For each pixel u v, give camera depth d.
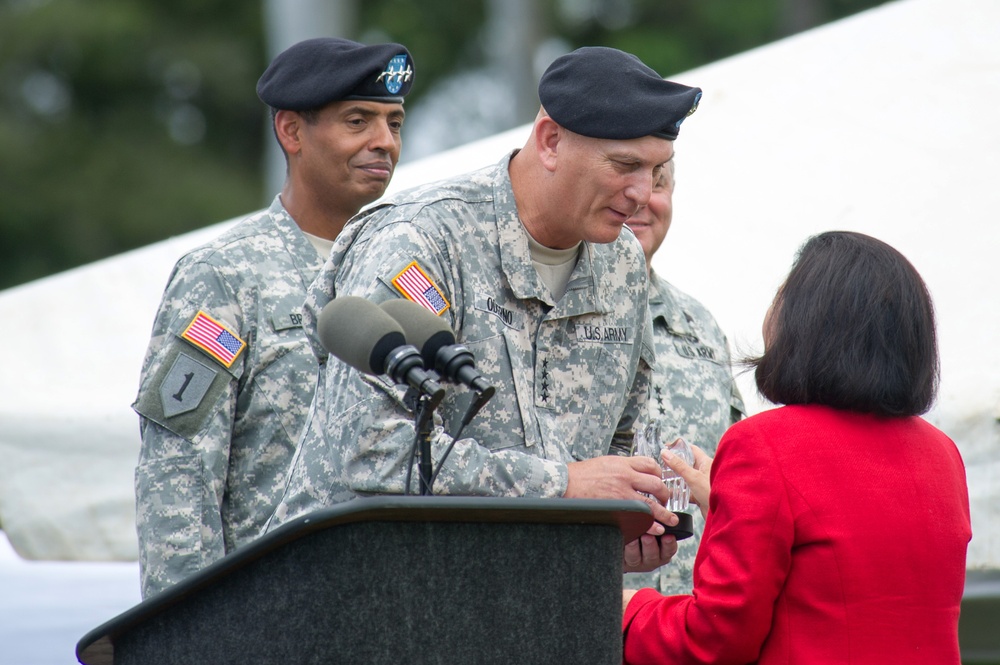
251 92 61.25
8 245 57.12
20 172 57.12
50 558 12.79
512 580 5.96
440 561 5.84
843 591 6.93
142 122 60.38
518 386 7.54
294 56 10.22
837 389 7.15
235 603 5.93
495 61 61.78
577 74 7.51
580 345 8.00
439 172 13.84
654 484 7.25
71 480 12.81
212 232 14.98
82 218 56.88
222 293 9.57
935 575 7.05
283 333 9.62
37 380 13.55
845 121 13.16
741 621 6.98
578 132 7.43
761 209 12.66
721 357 11.43
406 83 10.28
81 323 14.12
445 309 7.26
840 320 7.17
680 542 10.69
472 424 7.43
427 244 7.40
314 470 7.25
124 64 60.25
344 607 5.69
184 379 9.32
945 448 7.42
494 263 7.70
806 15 55.88
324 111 10.04
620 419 8.48
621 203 7.57
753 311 11.93
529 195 7.77
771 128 13.37
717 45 57.69
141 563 9.27
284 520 7.31
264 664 5.81
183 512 9.16
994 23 13.56
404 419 6.83
